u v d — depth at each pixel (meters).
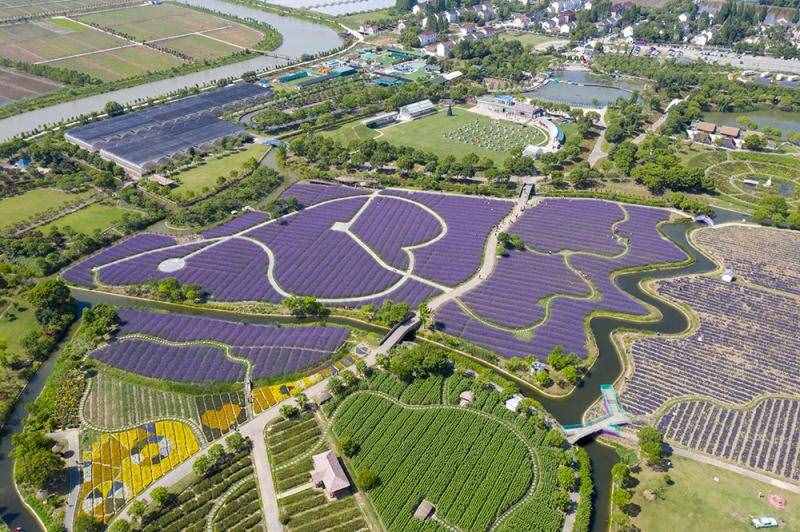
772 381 163.25
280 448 143.50
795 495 133.38
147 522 127.31
